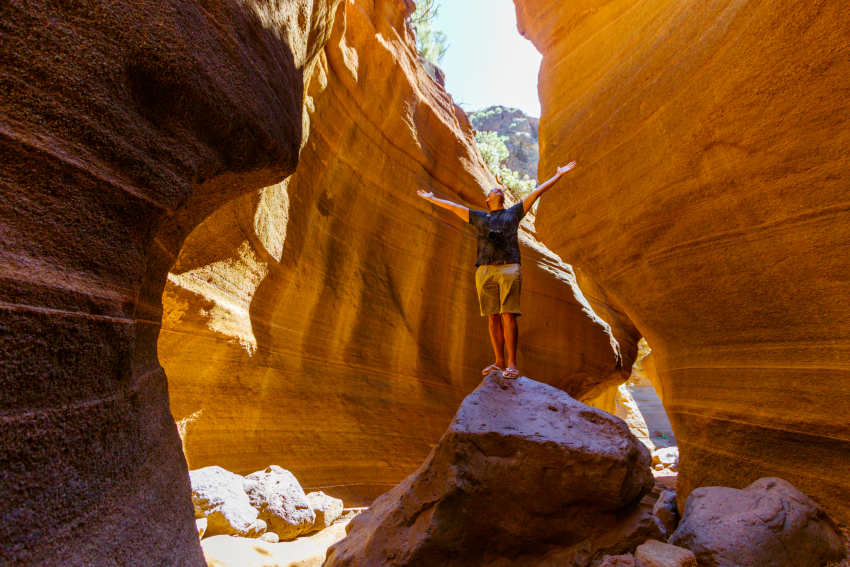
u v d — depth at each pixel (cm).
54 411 137
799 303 378
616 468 263
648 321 563
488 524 270
